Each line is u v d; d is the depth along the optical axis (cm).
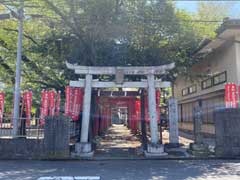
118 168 1057
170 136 1606
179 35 1689
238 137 1292
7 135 1346
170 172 983
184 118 2770
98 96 1970
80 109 1453
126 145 1762
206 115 2134
